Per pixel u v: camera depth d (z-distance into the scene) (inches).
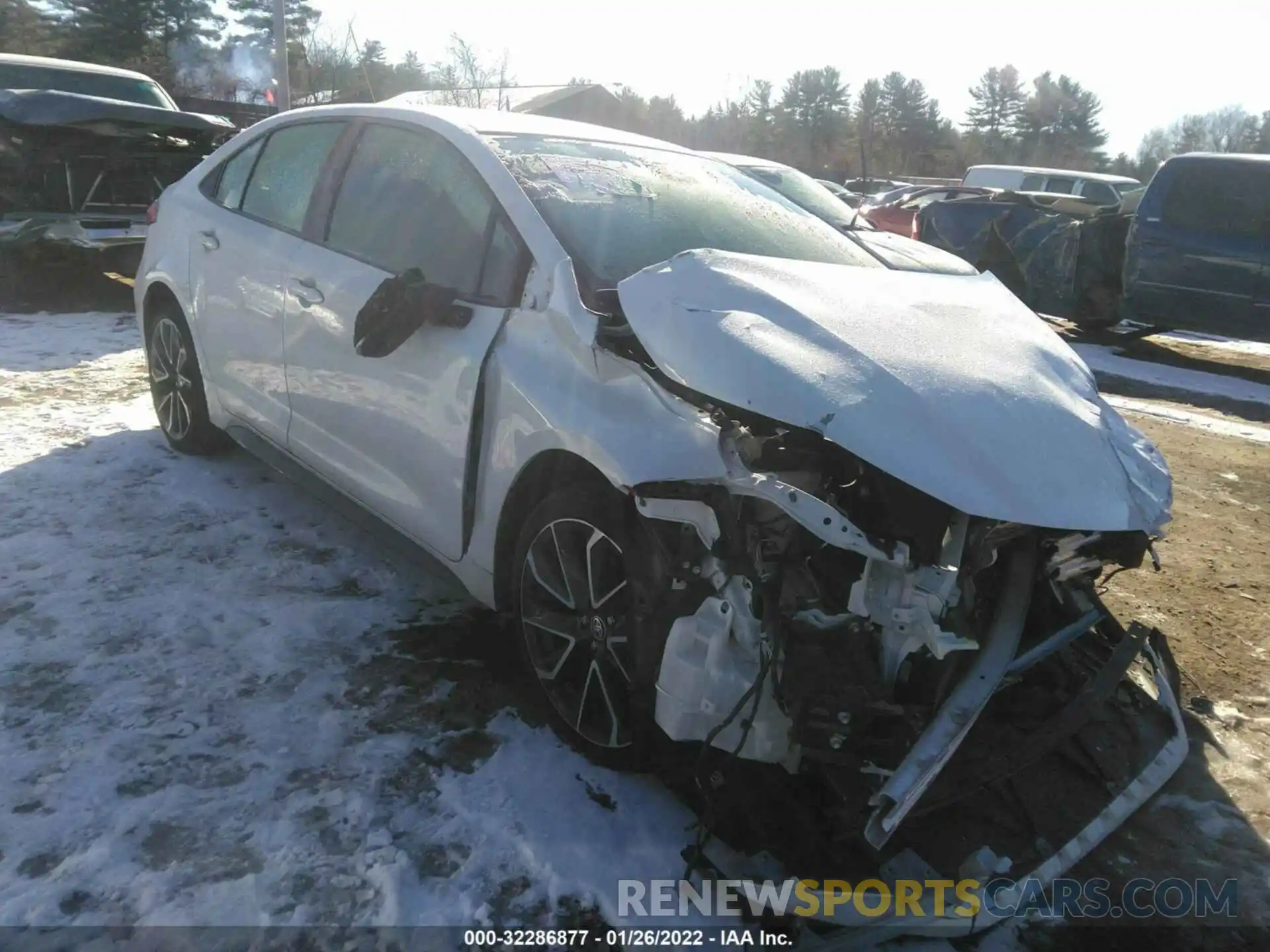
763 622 87.7
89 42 1568.7
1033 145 2600.9
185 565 142.5
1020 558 98.6
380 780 101.0
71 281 338.6
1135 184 745.0
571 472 105.3
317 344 138.1
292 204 152.3
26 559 139.6
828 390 91.1
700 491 89.2
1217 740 122.5
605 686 103.2
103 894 84.3
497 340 112.7
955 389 95.1
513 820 96.8
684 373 94.7
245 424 162.2
